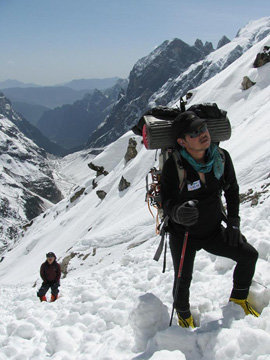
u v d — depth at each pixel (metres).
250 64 69.81
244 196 14.45
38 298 10.82
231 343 2.99
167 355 2.93
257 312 3.76
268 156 21.23
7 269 68.75
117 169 76.62
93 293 6.00
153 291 5.35
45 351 4.35
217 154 3.40
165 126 3.55
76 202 88.69
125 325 4.40
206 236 3.59
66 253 32.34
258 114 37.56
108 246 28.33
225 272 4.94
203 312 4.09
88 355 3.84
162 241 3.61
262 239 5.19
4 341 4.93
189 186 3.35
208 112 3.60
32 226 97.88
